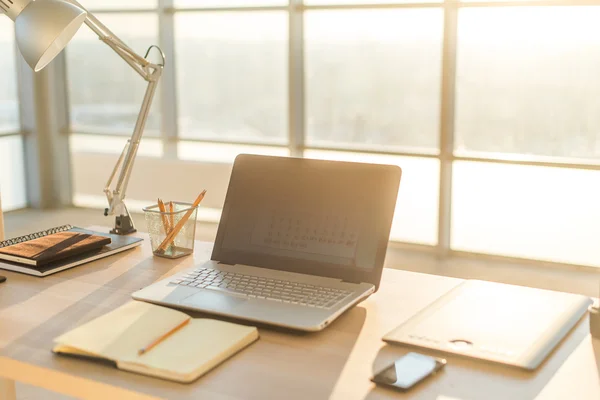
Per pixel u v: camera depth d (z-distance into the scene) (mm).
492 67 4141
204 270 1305
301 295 1162
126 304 1126
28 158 5793
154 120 5375
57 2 1331
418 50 4375
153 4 5184
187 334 1022
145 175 5492
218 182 5195
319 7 4598
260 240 1338
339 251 1264
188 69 5184
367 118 4625
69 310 1174
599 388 871
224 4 4953
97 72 5523
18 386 2510
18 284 1312
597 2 3793
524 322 1062
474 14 4109
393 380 885
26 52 1316
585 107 3961
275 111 4973
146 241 1618
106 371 940
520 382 893
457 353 960
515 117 4148
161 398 864
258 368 945
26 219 5473
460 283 1297
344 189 1291
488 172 4250
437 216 4449
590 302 1161
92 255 1460
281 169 1363
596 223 4027
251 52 4953
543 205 4145
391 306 1180
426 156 4426
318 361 967
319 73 4703
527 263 4234
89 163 5738
